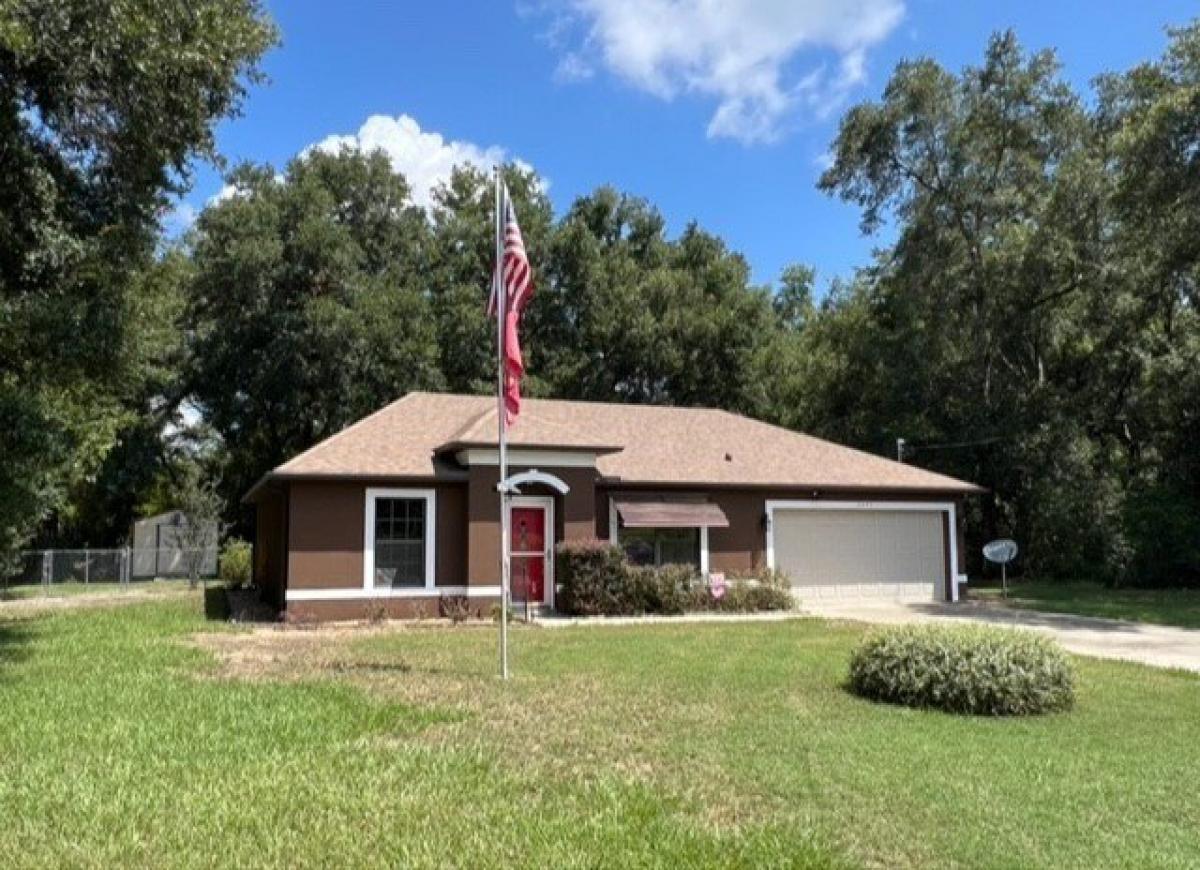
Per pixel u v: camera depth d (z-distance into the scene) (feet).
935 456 106.83
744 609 62.95
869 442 113.09
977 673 29.37
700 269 132.36
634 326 121.60
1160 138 70.54
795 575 70.64
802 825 18.10
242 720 26.68
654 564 66.64
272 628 52.44
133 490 122.52
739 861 16.19
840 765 22.43
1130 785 21.09
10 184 34.96
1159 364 93.81
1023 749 24.44
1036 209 100.89
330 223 114.73
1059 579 95.96
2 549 53.26
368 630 51.29
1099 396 100.53
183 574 120.88
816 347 131.95
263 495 71.51
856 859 16.37
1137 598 76.18
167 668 36.45
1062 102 99.66
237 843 16.94
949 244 104.42
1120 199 76.59
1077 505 91.71
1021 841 17.33
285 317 110.93
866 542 73.00
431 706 28.89
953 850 16.81
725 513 68.80
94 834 17.38
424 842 17.03
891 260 113.91
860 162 105.40
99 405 54.65
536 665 37.73
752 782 20.95
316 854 16.44
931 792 20.31
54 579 97.81
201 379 116.16
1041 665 29.76
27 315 35.12
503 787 20.42
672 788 20.45
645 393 128.47
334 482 57.57
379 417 66.80
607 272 126.41
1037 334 103.96
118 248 39.17
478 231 124.98
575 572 58.95
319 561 56.70
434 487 59.98
